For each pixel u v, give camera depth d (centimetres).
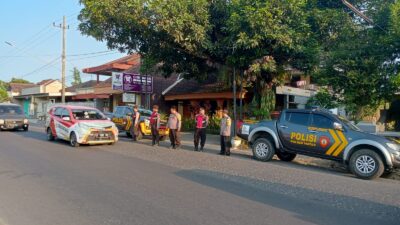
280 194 726
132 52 1702
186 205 633
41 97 5056
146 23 1345
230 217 571
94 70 3328
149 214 580
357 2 1603
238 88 1927
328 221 565
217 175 904
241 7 1390
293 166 1127
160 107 2817
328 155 1064
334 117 1080
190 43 1434
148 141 1766
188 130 2492
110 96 3366
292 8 1372
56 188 743
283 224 545
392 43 1236
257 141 1219
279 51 1489
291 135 1140
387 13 1329
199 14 1409
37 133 2091
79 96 3853
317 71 1460
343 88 1334
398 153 960
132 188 749
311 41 1478
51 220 548
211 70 1867
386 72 1255
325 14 1520
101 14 1353
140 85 2595
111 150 1366
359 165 982
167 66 1867
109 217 564
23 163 1034
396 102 2102
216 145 1661
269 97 1755
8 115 2233
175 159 1164
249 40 1340
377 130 1762
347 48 1331
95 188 746
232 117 1847
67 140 1519
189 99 2572
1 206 618
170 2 1314
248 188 770
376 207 653
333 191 768
